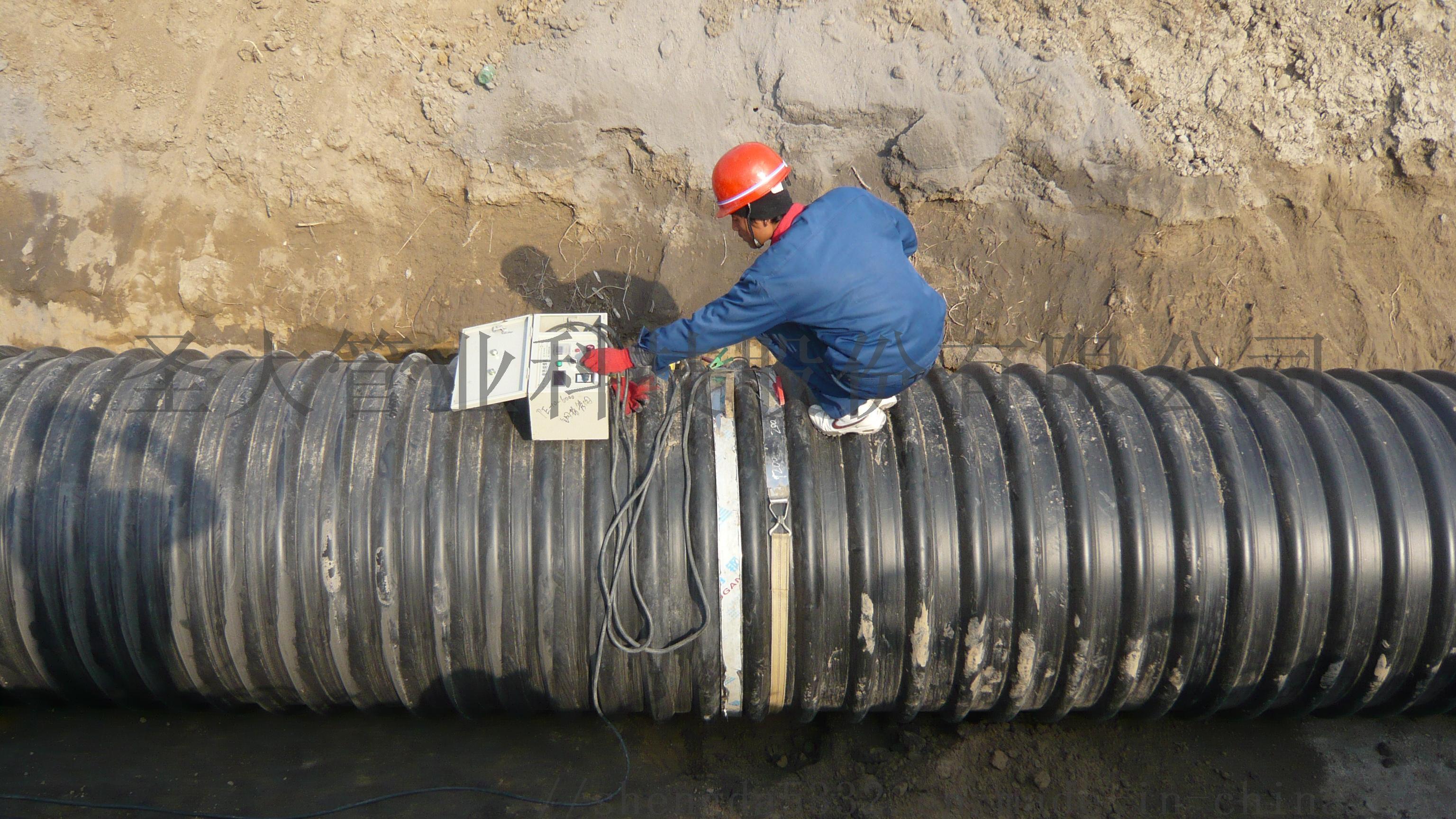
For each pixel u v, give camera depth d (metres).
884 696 3.43
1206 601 3.25
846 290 2.83
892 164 5.27
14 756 3.68
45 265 5.24
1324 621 3.30
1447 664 3.39
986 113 5.17
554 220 5.41
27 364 3.70
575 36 5.32
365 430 3.34
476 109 5.33
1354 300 5.28
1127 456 3.33
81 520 3.27
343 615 3.23
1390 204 5.31
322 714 3.71
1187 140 5.21
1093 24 5.24
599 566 3.15
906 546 3.22
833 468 3.31
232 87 5.34
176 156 5.34
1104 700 3.50
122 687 3.58
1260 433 3.43
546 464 3.28
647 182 5.39
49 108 5.28
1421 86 5.14
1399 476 3.34
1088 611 3.24
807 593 3.21
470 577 3.18
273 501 3.23
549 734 3.87
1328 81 5.19
